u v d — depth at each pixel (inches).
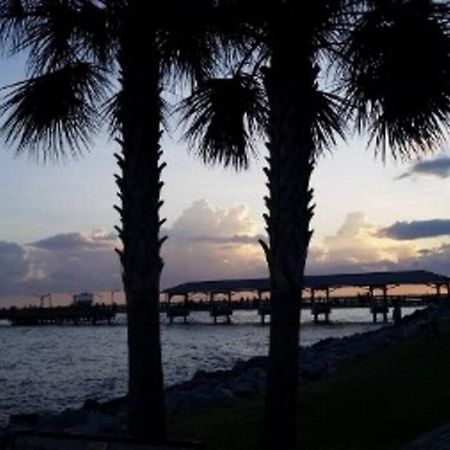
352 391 589.6
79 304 5753.0
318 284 3964.1
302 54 380.8
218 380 965.8
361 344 1325.0
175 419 627.2
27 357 2272.4
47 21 403.2
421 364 735.1
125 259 406.9
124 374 1571.1
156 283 407.5
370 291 4133.9
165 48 420.5
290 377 370.3
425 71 351.3
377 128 370.0
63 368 1786.4
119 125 422.6
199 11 402.0
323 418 502.9
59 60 412.2
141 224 405.1
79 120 419.8
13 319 5497.1
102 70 421.7
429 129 363.6
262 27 392.5
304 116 379.9
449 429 396.2
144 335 402.6
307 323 4357.8
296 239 373.7
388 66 354.6
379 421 478.9
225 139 449.7
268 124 389.1
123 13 409.1
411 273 3853.3
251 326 4557.1
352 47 361.4
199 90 435.8
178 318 5295.3
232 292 4308.6
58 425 664.4
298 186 375.9
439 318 1471.5
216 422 556.7
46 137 415.8
